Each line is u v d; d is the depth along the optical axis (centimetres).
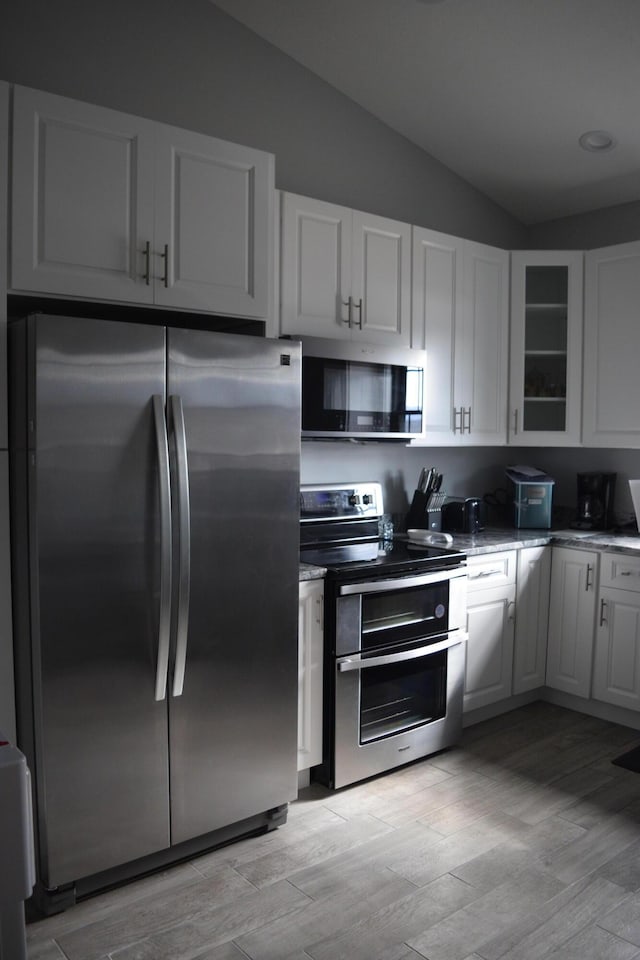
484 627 343
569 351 386
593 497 391
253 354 239
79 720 211
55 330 200
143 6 287
